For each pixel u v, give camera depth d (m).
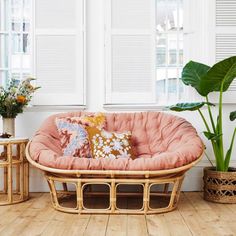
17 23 4.05
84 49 3.98
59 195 3.83
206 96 3.61
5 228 2.66
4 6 4.04
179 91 4.06
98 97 4.04
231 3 3.96
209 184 3.51
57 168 3.03
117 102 3.97
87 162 3.01
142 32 3.97
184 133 3.49
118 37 3.97
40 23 3.97
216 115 3.99
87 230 2.62
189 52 4.05
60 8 3.97
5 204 3.37
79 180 3.04
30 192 3.95
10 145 3.38
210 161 3.90
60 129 3.58
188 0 4.04
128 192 3.72
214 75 3.34
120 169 2.98
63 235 2.51
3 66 4.07
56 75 3.97
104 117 3.76
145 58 3.98
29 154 3.26
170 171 3.00
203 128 4.00
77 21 3.98
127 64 3.97
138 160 3.03
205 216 2.99
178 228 2.66
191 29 4.02
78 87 3.98
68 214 3.06
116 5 3.97
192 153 3.14
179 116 4.00
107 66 3.97
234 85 3.95
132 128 3.76
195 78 3.75
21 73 4.04
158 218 2.94
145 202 3.06
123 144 3.44
